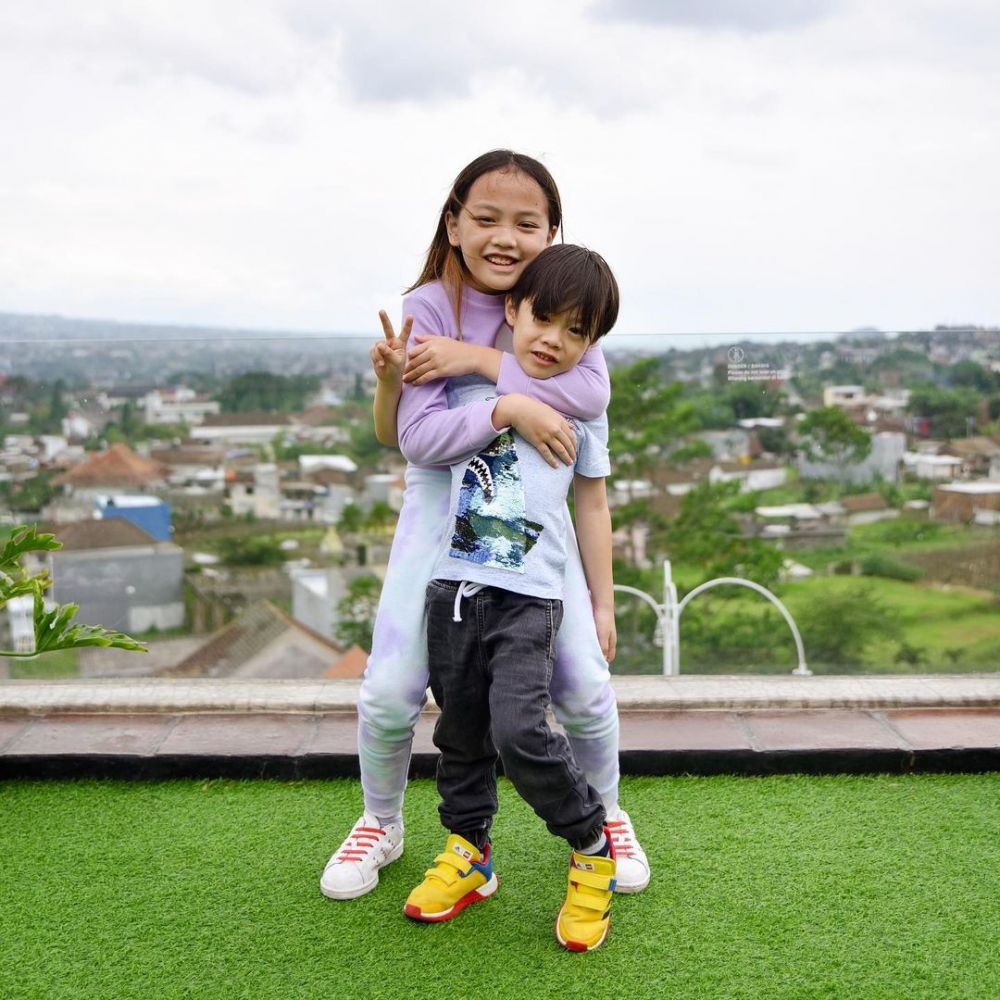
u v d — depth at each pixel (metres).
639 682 2.62
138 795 2.19
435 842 2.01
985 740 2.27
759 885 1.83
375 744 1.79
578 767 1.76
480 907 1.79
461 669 1.66
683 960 1.63
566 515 1.71
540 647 1.61
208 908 1.78
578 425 1.73
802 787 2.19
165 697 2.52
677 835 2.00
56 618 2.07
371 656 1.79
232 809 2.13
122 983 1.59
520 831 2.04
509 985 1.58
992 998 1.53
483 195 1.72
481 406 1.67
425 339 1.74
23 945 1.68
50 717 2.46
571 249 1.66
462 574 1.64
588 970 1.61
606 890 1.68
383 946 1.68
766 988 1.56
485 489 1.65
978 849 1.94
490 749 1.77
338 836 2.02
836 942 1.67
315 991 1.57
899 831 2.01
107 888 1.84
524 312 1.67
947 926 1.71
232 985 1.58
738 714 2.46
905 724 2.38
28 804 2.14
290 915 1.76
